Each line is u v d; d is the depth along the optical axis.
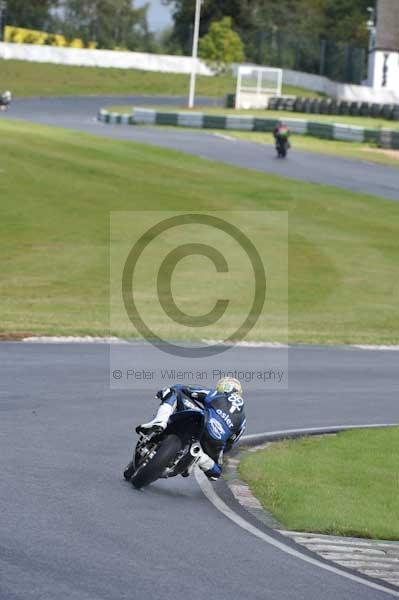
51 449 43.59
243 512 37.84
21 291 98.75
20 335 76.38
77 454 43.25
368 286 113.44
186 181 163.00
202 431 37.91
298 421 55.97
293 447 49.56
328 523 36.84
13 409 50.97
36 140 183.12
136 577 27.62
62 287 101.94
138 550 30.41
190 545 31.78
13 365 63.69
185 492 39.91
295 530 36.31
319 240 133.75
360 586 29.56
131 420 51.28
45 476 38.78
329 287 111.44
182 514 35.91
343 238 136.12
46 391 56.31
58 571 27.34
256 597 27.12
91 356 69.81
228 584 27.98
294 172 180.12
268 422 55.25
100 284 104.62
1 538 29.84
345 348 83.50
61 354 69.62
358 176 181.50
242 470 44.41
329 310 101.25
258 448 49.50
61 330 79.81
